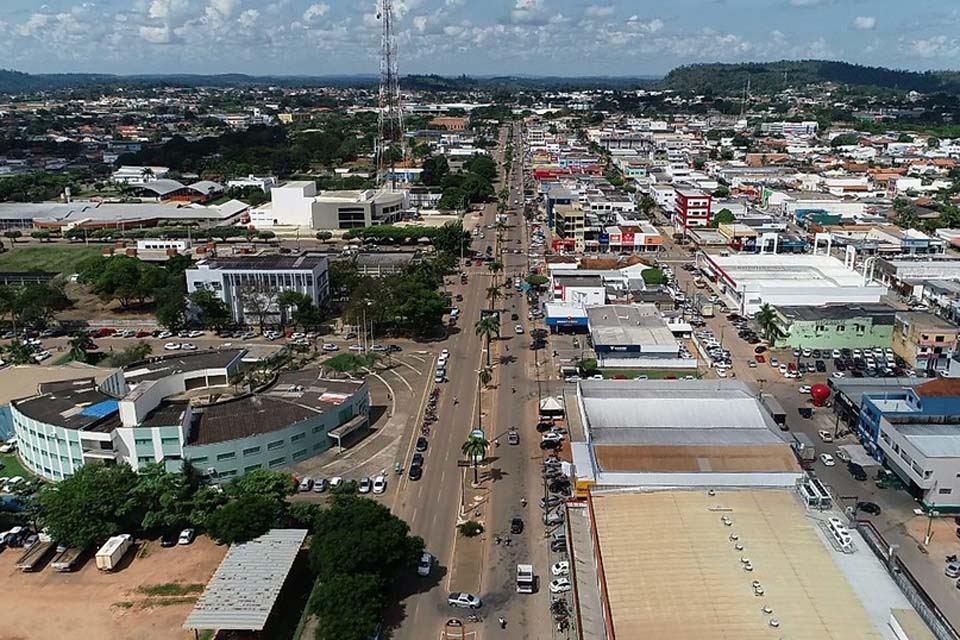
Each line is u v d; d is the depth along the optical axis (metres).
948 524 115.62
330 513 104.06
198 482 121.88
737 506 103.44
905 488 125.06
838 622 80.88
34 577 104.50
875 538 106.50
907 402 137.00
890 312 193.25
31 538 112.44
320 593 90.50
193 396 155.12
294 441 135.25
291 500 123.31
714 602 84.00
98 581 103.44
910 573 103.75
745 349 193.38
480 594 100.50
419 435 146.50
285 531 106.88
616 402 137.12
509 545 111.44
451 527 116.19
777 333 193.62
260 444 131.38
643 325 194.38
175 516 111.50
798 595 85.06
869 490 125.19
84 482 112.81
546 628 93.94
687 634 79.31
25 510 117.75
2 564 107.44
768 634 79.12
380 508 104.88
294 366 177.50
